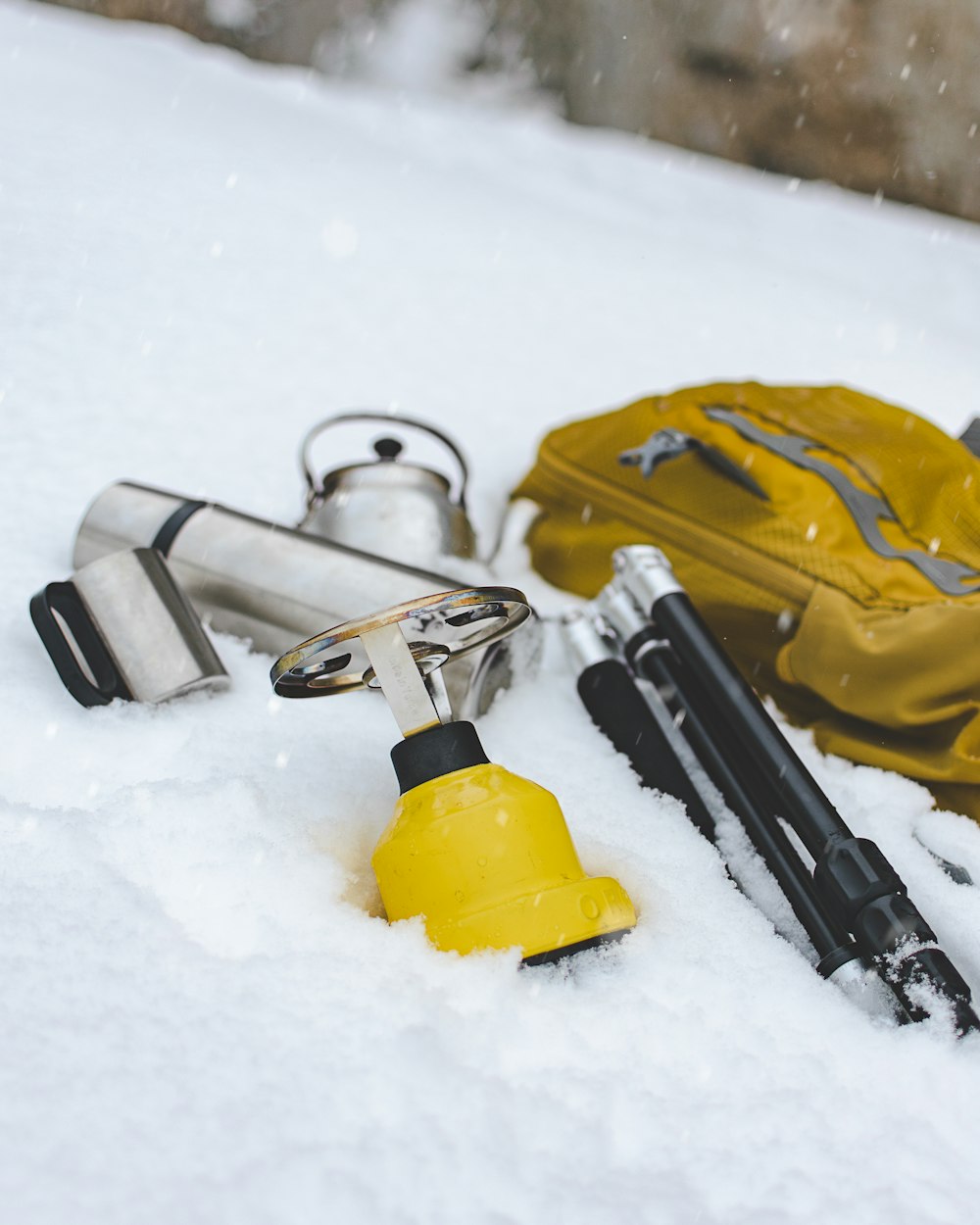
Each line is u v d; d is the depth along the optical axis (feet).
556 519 5.59
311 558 4.48
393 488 5.05
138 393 6.57
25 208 8.49
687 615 4.23
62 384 6.43
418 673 3.31
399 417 5.31
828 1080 2.96
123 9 16.66
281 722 4.14
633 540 5.17
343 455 6.53
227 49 17.26
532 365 8.66
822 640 4.43
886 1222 2.57
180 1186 2.33
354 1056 2.70
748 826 3.80
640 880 3.59
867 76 17.39
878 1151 2.76
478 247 11.12
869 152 17.69
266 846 3.39
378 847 3.23
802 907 3.48
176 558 4.57
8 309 7.07
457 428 7.29
